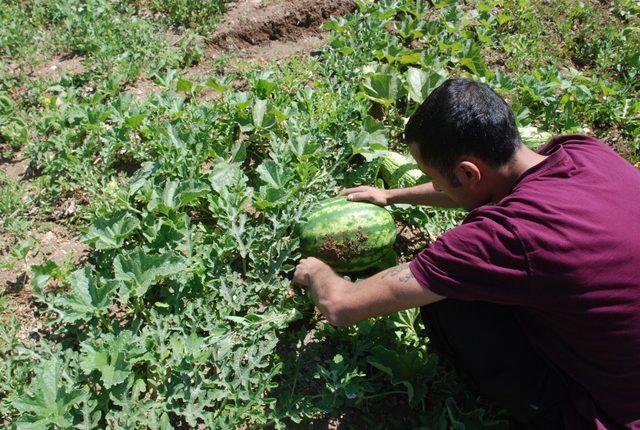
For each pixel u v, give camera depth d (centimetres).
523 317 222
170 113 377
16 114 406
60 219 347
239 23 486
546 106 435
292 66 436
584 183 203
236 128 395
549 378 224
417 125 221
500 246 195
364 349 274
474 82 218
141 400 261
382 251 303
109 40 454
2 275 316
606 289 194
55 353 271
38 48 466
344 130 381
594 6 566
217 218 328
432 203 306
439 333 248
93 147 375
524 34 510
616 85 454
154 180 348
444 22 482
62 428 242
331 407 257
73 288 277
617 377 208
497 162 211
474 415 254
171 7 496
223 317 285
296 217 311
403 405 272
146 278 281
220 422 248
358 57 432
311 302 298
